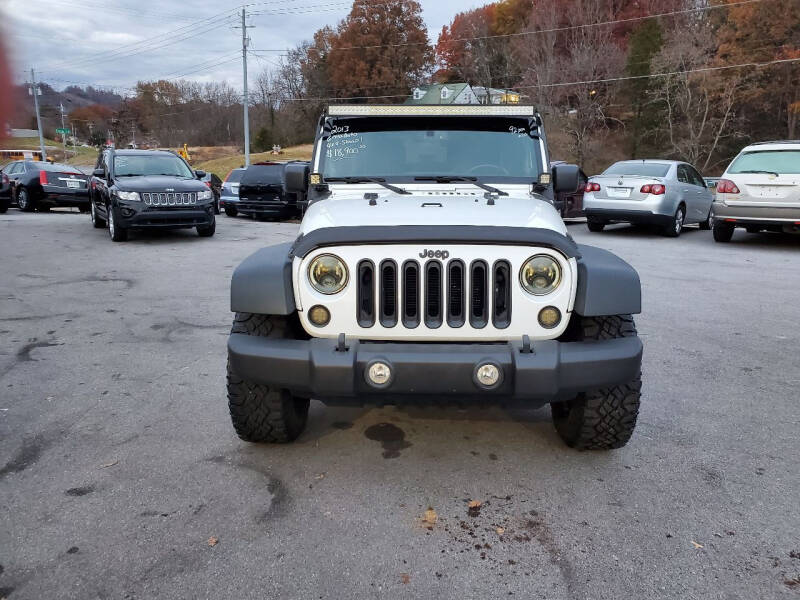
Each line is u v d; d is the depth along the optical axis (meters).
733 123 53.22
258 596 2.45
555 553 2.74
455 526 2.94
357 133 4.45
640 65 56.12
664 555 2.72
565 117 59.28
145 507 3.08
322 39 83.94
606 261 3.32
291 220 19.28
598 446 3.62
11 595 2.44
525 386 2.98
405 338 3.12
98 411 4.27
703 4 57.25
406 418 4.25
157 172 13.50
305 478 3.40
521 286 3.08
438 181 4.25
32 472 3.42
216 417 4.20
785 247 12.45
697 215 15.04
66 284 8.57
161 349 5.69
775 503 3.14
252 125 84.50
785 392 4.68
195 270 9.71
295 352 3.09
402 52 76.38
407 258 3.07
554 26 60.03
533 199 4.00
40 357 5.44
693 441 3.86
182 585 2.51
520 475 3.45
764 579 2.56
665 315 6.97
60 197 19.91
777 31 48.94
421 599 2.44
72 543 2.78
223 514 3.03
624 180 13.69
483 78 71.56
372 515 3.03
